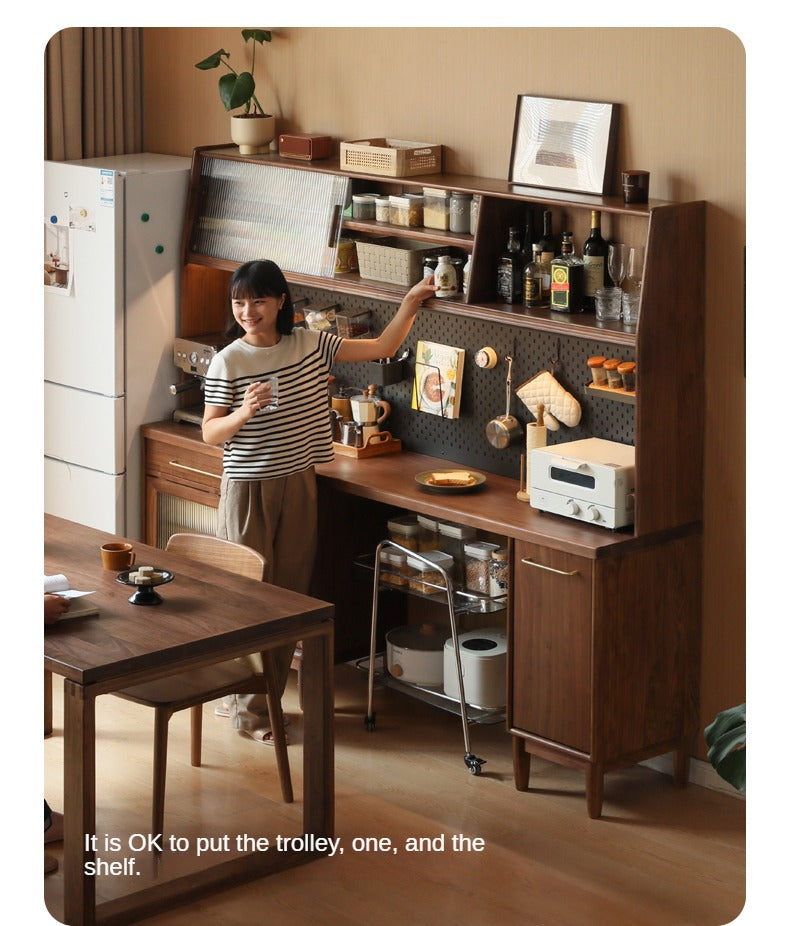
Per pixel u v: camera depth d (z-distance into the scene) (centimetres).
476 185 461
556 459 432
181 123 581
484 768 463
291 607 380
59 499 579
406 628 509
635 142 435
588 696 421
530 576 431
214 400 463
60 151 568
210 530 540
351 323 515
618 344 434
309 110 532
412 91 496
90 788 346
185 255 553
